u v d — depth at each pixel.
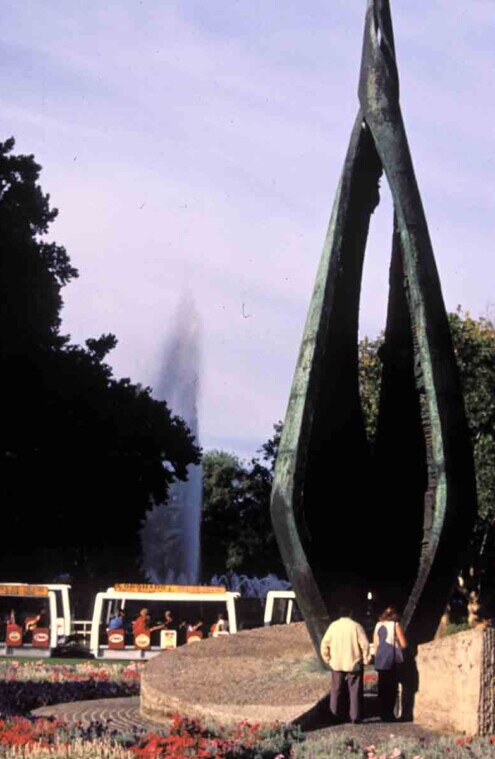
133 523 53.56
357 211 19.39
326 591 18.64
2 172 53.16
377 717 17.25
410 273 18.45
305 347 18.91
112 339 54.03
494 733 15.03
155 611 39.31
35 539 52.09
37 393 49.97
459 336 40.19
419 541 20.58
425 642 17.92
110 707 20.27
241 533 87.81
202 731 15.12
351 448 20.14
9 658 37.78
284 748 14.51
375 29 19.61
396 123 19.11
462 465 17.97
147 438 52.19
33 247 51.84
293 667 18.89
